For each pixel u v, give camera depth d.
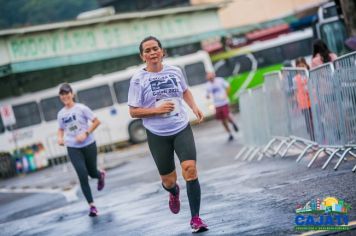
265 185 11.52
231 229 8.15
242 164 16.31
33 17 72.88
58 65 38.44
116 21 42.19
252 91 17.59
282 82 15.28
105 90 38.91
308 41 46.97
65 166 32.12
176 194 8.95
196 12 46.66
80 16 42.25
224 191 11.88
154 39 8.42
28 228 12.65
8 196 22.28
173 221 9.71
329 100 12.11
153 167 21.34
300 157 13.92
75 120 12.59
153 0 62.75
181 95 8.51
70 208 14.65
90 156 12.75
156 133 8.40
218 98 25.55
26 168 34.97
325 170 11.80
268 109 16.44
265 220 8.31
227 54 46.88
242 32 48.03
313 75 12.91
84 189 12.44
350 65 10.87
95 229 10.62
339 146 11.88
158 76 8.42
